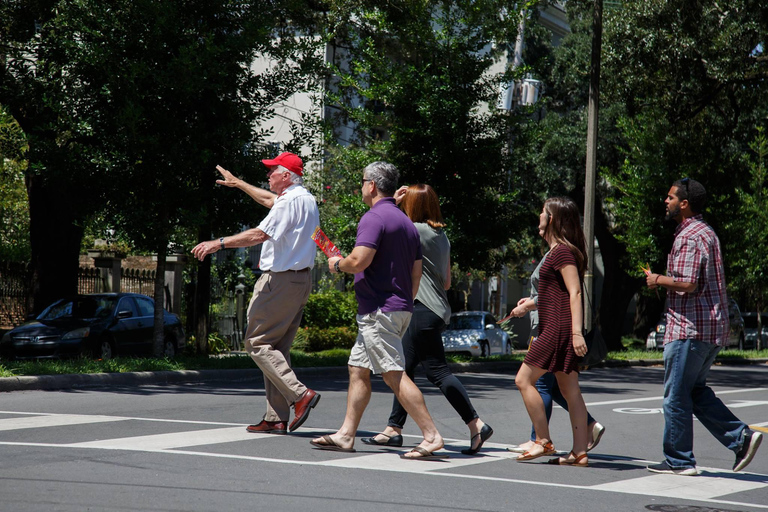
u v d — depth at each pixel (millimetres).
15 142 48562
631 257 76938
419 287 19078
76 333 46656
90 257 68688
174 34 42812
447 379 18984
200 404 28047
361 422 24625
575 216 18141
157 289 46219
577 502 14438
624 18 64938
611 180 76938
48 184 44562
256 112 47000
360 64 59500
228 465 16094
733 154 80750
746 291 101938
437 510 13258
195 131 43750
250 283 77938
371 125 61156
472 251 61906
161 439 18938
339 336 75188
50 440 18578
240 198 45875
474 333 70938
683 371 17547
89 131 42688
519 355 73125
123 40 42719
